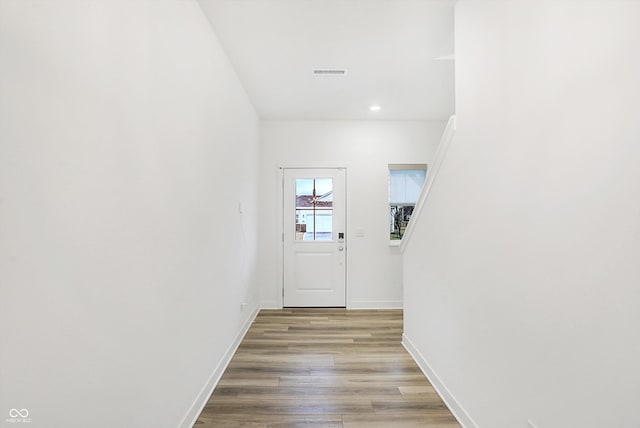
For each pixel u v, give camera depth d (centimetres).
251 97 354
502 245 143
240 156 311
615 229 88
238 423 185
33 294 81
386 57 268
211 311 221
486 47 159
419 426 183
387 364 262
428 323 241
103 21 107
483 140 161
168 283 155
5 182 74
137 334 128
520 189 131
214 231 228
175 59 163
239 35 233
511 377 137
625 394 86
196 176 192
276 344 305
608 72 91
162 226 149
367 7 203
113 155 112
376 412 196
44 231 84
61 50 89
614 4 89
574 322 103
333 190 438
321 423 185
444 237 210
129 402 123
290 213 437
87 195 100
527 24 127
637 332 83
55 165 87
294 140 436
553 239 112
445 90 336
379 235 436
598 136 94
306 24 221
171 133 158
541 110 118
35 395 82
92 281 102
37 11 82
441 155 211
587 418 98
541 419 118
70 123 93
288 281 438
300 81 313
